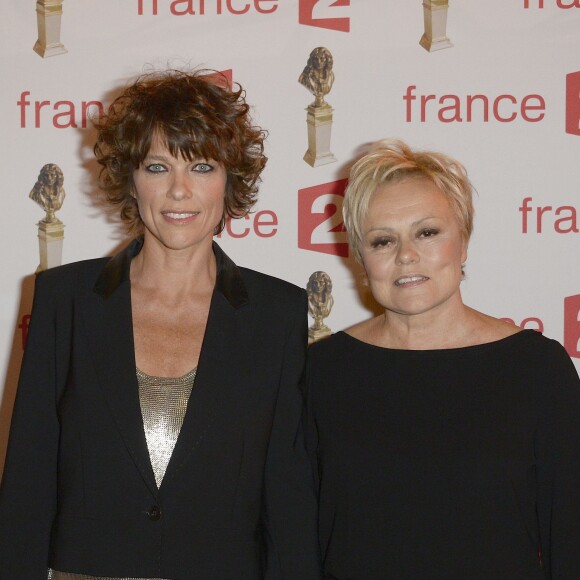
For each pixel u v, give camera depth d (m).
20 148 2.66
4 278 2.68
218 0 2.65
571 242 2.70
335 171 2.69
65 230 2.68
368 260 1.85
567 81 2.67
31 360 1.82
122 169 1.81
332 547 1.86
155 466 1.72
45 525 1.80
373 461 1.80
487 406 1.77
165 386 1.75
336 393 1.90
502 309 2.72
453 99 2.67
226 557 1.75
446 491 1.73
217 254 1.94
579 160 2.69
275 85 2.66
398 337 1.90
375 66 2.66
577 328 2.72
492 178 2.69
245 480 1.78
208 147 1.72
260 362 1.83
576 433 1.75
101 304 1.81
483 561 1.70
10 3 2.63
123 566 1.70
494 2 2.65
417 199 1.79
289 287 1.94
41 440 1.81
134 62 2.66
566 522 1.74
